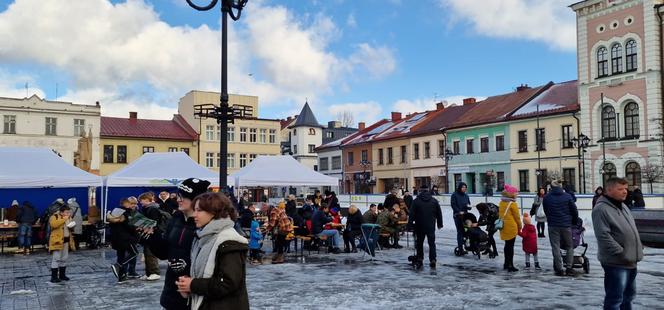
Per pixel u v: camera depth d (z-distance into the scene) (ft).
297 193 221.05
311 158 252.62
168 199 46.06
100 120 178.50
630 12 114.83
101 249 57.47
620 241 19.98
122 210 34.58
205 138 189.98
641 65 112.57
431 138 165.78
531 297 28.37
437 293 29.89
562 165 127.54
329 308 26.35
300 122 253.65
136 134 179.01
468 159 153.17
